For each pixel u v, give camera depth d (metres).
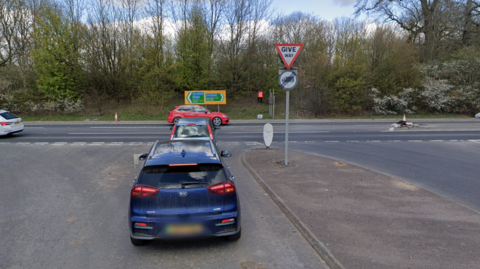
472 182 7.55
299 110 31.00
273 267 3.77
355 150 12.01
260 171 8.25
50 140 14.78
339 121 25.83
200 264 3.86
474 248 4.05
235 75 31.83
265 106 32.00
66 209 5.88
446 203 5.77
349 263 3.70
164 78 30.81
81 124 23.22
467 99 30.48
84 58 30.08
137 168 9.21
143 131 18.34
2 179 8.02
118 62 32.12
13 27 31.38
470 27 34.94
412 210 5.41
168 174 4.05
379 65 31.09
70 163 9.88
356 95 30.09
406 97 30.62
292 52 8.44
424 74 32.28
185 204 3.95
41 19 28.34
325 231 4.57
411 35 36.34
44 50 28.25
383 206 5.60
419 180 7.72
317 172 8.12
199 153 4.51
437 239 4.31
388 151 11.78
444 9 34.16
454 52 33.56
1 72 30.27
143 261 3.96
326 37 35.47
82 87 30.84
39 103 29.52
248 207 5.82
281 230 4.81
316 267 3.76
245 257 4.02
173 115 21.48
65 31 28.55
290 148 12.45
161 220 3.91
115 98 32.44
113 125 22.28
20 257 4.09
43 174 8.51
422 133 17.16
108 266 3.84
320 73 29.75
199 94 28.11
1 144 13.62
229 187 4.09
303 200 5.94
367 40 31.64
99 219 5.38
